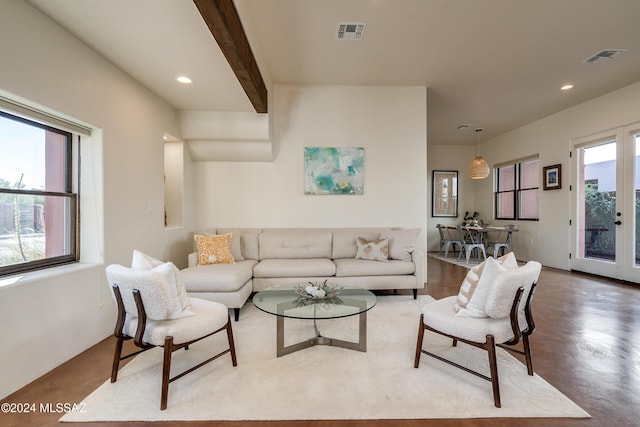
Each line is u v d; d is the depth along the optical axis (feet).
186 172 13.23
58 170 7.38
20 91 5.73
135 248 9.46
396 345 7.55
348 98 14.10
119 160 8.69
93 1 5.83
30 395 5.46
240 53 7.68
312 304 7.24
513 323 5.54
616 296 11.73
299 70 12.50
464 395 5.49
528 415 4.97
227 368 6.40
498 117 18.51
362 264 11.21
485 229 19.01
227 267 10.20
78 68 7.16
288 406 5.16
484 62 11.77
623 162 14.16
